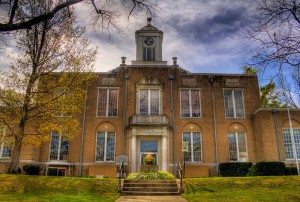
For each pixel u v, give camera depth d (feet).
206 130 92.27
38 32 69.67
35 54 69.31
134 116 89.04
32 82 66.44
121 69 97.40
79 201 45.50
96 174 85.92
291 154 85.81
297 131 88.22
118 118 92.27
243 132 93.04
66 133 74.64
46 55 69.62
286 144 86.79
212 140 91.30
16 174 65.05
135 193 54.29
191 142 91.25
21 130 65.21
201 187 57.67
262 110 89.35
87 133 90.58
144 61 104.94
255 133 91.86
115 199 48.52
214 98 95.76
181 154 89.20
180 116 93.30
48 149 88.74
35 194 53.72
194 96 96.27
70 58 70.59
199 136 92.12
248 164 81.87
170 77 96.37
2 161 85.30
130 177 64.95
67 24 69.46
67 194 54.03
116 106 94.12
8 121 67.97
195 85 96.78
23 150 83.97
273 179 60.80
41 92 65.36
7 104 65.21
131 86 95.40
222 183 59.57
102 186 58.34
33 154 84.58
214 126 92.58
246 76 98.68
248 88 97.35
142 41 108.78
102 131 91.45
